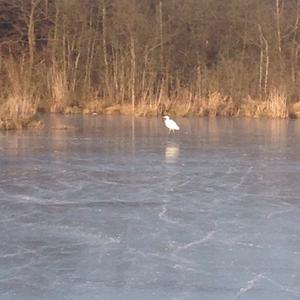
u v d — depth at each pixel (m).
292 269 11.66
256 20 64.00
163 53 61.25
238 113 53.09
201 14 64.94
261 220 15.24
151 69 58.81
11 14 63.62
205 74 57.69
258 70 60.84
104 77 60.66
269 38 62.56
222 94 56.09
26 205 16.70
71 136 34.06
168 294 10.43
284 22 63.97
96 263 11.97
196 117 51.38
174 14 64.06
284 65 60.97
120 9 61.81
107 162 24.12
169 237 13.73
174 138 33.53
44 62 60.75
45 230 14.23
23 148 28.27
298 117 51.72
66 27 62.16
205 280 11.08
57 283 10.91
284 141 32.44
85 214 15.77
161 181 20.27
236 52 64.38
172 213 15.91
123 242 13.34
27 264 11.88
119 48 60.78
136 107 54.59
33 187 19.11
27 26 63.00
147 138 33.38
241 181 20.45
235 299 10.23
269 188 19.31
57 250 12.75
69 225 14.69
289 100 56.16
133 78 56.50
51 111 55.25
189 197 17.86
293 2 65.88
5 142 30.50
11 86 51.31
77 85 60.41
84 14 63.12
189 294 10.43
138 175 21.31
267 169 22.89
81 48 62.59
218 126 42.09
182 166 23.38
